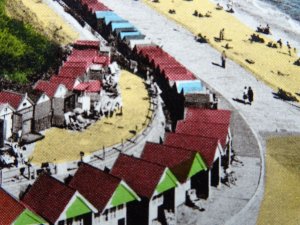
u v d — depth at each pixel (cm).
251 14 13925
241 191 5112
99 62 7200
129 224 4328
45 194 3916
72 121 5619
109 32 9300
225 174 5312
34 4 9512
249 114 7150
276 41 11694
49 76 6662
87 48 7669
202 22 11988
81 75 6488
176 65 7781
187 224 4484
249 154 5953
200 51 9712
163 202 4516
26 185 4275
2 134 4850
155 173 4288
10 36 6988
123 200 4109
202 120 5669
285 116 7262
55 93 5541
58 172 4494
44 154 4922
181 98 6581
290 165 5772
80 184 4159
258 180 5353
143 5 12419
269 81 8700
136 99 6631
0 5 7600
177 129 5441
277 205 4912
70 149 5088
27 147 5044
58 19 9206
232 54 9931
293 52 11125
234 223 4541
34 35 7512
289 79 9275
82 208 3866
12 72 6444
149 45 8594
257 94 7988
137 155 5153
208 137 5028
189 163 4597
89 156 4916
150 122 5928
